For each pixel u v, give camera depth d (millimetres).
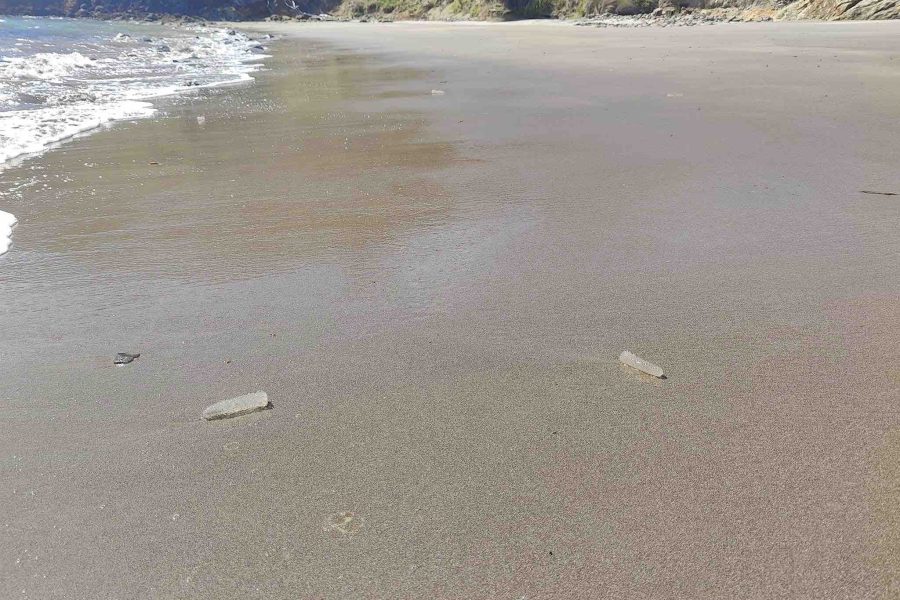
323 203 4637
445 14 45188
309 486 2002
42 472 2074
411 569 1692
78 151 6262
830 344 2730
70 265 3617
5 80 10680
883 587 1601
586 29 27875
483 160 5785
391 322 2982
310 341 2830
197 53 19094
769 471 2012
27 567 1721
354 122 7785
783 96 8758
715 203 4484
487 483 2000
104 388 2512
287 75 13430
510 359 2684
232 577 1682
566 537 1784
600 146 6203
